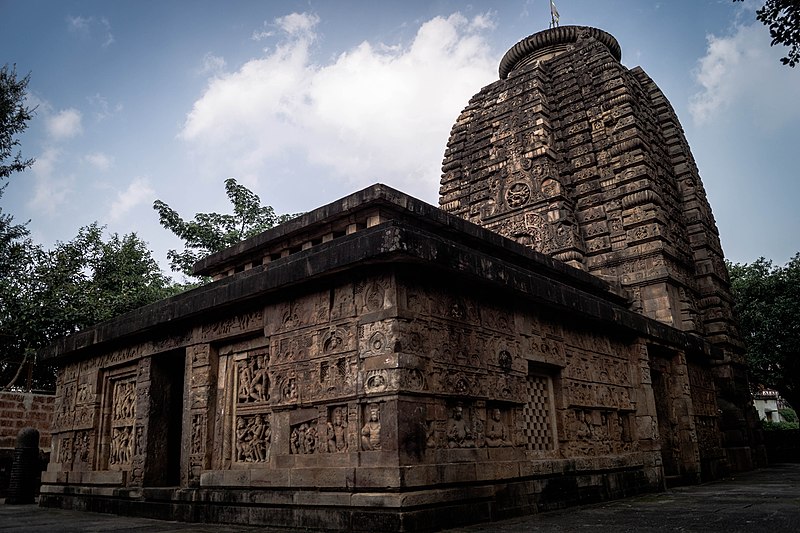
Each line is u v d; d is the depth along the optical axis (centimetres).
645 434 1284
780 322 2634
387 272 812
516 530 718
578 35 2239
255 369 1025
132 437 1255
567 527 733
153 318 1194
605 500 1094
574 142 1947
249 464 976
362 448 779
